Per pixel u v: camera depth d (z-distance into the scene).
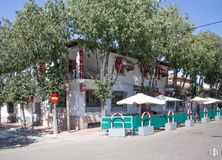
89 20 18.91
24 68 21.47
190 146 13.57
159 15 22.38
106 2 18.48
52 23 20.08
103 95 21.70
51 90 21.50
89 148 13.65
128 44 21.19
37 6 20.08
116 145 14.47
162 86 36.81
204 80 42.31
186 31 28.19
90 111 26.09
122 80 29.62
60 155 11.91
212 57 32.12
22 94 21.83
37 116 28.67
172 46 26.84
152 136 18.42
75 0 20.14
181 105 40.78
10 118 32.41
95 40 20.61
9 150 14.56
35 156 11.96
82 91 24.77
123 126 18.95
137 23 19.14
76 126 25.16
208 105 46.31
